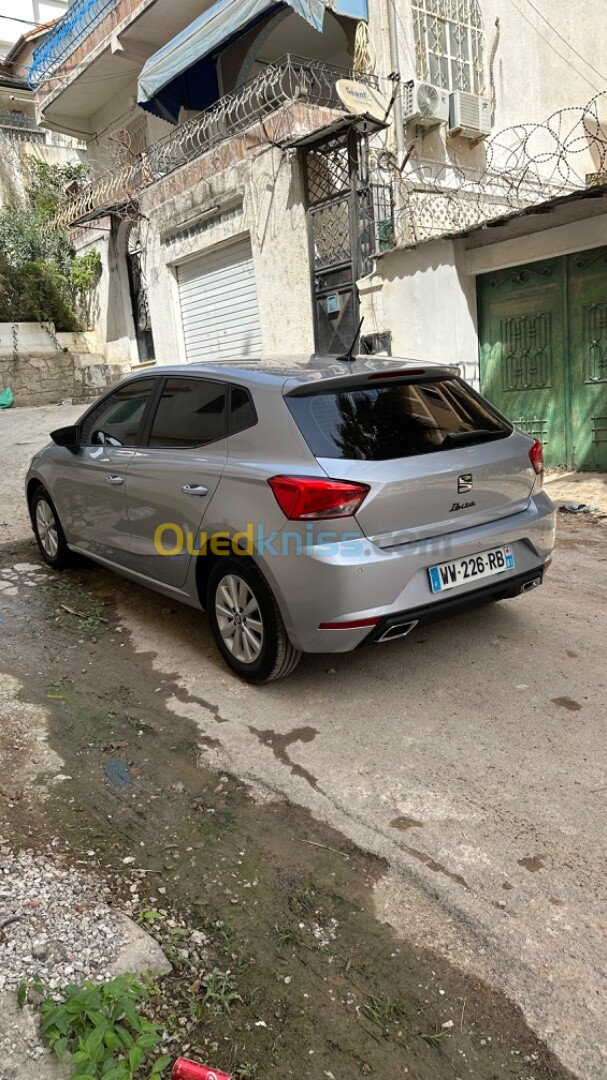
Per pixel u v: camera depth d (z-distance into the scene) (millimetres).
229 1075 1769
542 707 3467
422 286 8914
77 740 3328
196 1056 1861
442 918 2285
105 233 17375
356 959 2150
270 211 11195
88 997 1896
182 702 3664
